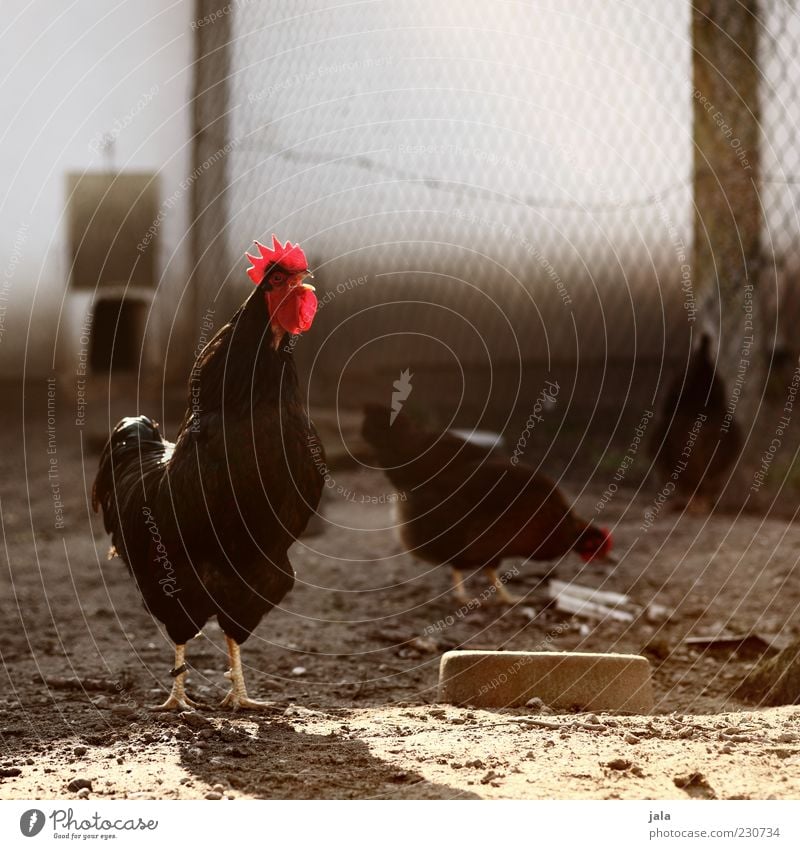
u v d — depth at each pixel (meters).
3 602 6.11
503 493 5.89
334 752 3.14
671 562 6.58
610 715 3.66
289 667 4.84
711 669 4.65
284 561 3.73
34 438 11.94
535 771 2.82
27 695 4.25
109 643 5.23
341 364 11.48
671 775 2.76
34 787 2.88
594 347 10.50
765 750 2.97
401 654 5.11
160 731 3.49
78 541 7.92
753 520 7.57
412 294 11.17
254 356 3.57
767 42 8.24
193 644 5.23
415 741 3.26
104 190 13.27
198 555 3.61
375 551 7.52
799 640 4.14
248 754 3.16
